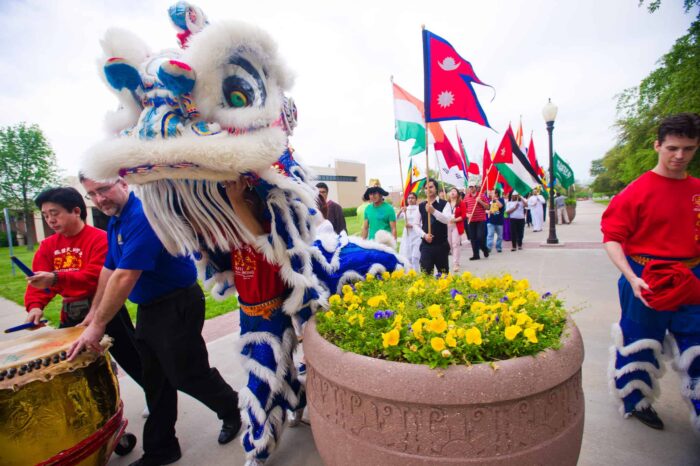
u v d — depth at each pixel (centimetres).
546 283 610
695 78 850
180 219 192
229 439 261
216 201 191
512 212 1020
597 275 652
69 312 259
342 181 4184
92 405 200
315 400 184
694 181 214
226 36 159
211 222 194
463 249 1149
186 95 165
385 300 208
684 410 255
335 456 170
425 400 140
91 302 261
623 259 221
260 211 210
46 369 184
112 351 271
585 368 319
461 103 420
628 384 239
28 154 2636
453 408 140
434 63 417
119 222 225
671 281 198
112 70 165
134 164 157
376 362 153
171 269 221
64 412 188
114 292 196
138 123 168
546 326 177
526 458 143
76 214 266
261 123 167
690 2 827
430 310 174
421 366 145
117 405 219
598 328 401
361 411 155
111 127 181
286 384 226
